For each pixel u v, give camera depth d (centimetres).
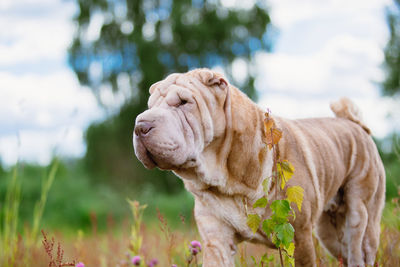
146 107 3183
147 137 294
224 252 346
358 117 453
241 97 344
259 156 332
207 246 348
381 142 970
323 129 406
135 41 3122
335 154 389
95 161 3158
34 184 1764
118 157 3172
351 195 405
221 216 347
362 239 399
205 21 3306
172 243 388
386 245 423
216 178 330
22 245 454
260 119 345
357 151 412
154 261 391
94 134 3172
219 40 3306
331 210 420
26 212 1636
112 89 3197
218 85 326
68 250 580
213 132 322
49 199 1747
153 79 3092
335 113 457
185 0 3231
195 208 362
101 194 1934
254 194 331
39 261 438
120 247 551
